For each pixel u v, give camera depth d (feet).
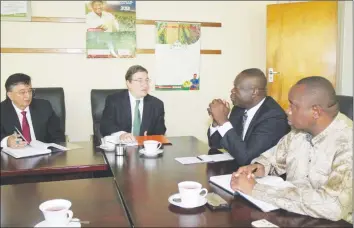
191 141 7.68
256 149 5.86
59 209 3.34
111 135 7.27
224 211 3.73
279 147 5.24
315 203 3.61
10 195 4.25
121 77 11.65
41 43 11.00
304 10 11.92
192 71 12.26
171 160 5.96
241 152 5.79
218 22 12.35
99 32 11.34
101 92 9.58
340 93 12.76
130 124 8.46
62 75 11.25
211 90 12.53
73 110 11.43
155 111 8.68
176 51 12.03
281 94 12.32
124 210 3.80
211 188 4.48
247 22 12.60
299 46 12.05
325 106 4.22
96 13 11.27
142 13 11.68
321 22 11.84
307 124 4.35
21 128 7.73
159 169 5.39
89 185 4.63
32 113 8.00
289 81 12.22
